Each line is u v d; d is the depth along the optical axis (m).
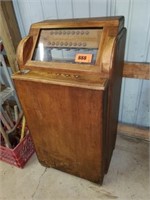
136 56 1.25
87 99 0.81
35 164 1.47
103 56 0.80
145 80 1.32
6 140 1.38
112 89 0.89
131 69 1.27
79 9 1.22
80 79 0.82
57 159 1.26
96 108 0.83
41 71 0.95
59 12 1.29
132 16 1.12
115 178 1.31
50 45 0.97
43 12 1.33
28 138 1.46
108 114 0.96
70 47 0.91
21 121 1.57
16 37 1.45
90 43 0.87
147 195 1.19
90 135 0.96
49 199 1.23
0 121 1.44
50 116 1.00
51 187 1.30
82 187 1.28
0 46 1.35
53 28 0.96
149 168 1.36
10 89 1.44
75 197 1.22
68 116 0.94
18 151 1.37
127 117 1.60
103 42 0.83
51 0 1.25
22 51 0.96
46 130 1.10
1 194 1.28
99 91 0.76
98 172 1.15
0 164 1.50
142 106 1.47
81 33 0.89
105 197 1.20
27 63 0.98
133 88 1.40
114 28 0.82
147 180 1.28
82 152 1.08
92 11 1.20
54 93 0.88
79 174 1.27
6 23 1.33
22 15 1.42
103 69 0.80
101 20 0.86
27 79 0.89
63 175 1.37
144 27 1.13
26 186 1.32
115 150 1.52
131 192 1.22
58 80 0.83
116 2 1.11
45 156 1.31
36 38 1.00
